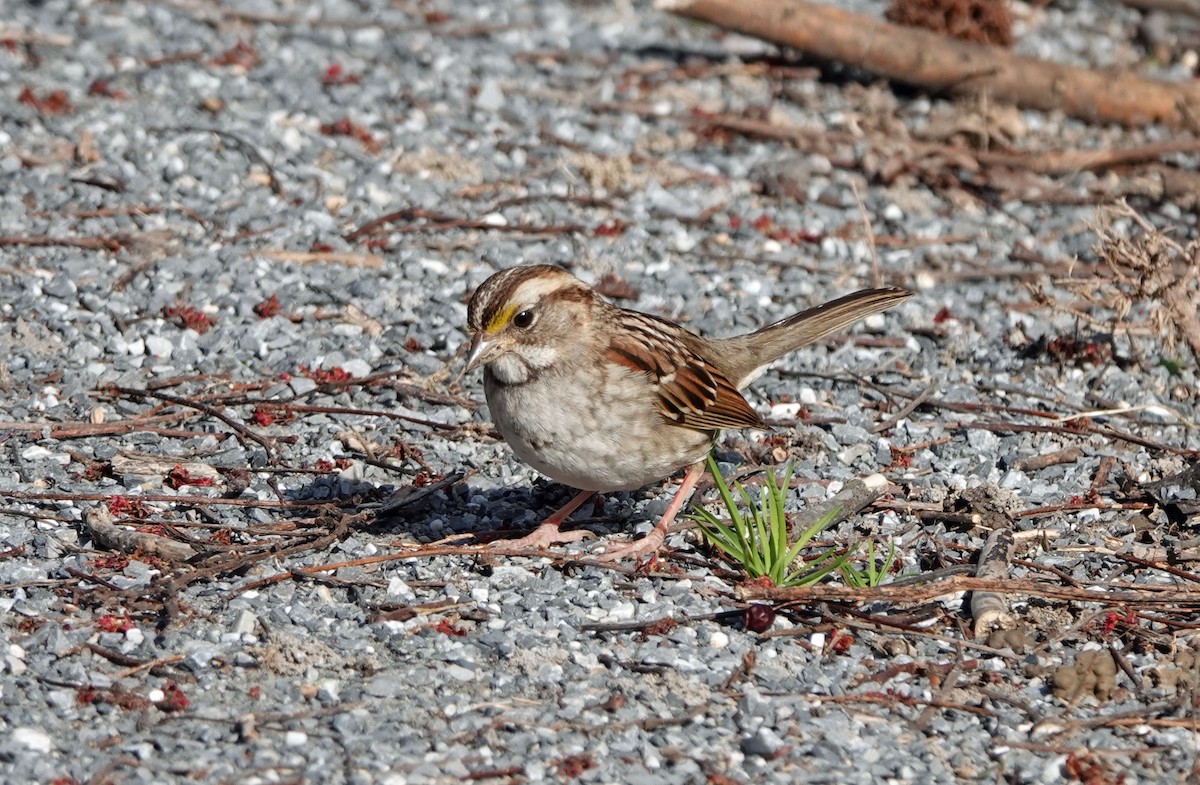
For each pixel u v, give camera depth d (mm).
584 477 9758
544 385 9453
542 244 14789
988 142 17484
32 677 8359
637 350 9680
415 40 19531
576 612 9320
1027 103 18547
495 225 14953
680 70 19031
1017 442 11758
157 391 11812
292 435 11383
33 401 11570
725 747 8039
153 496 10297
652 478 9953
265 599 9281
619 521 10609
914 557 10117
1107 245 12992
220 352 12531
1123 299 12812
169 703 8141
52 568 9500
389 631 8977
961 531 10445
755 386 12617
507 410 9594
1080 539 10320
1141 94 18453
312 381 12117
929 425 12016
